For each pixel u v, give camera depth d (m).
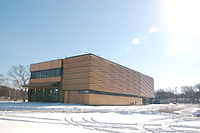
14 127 11.48
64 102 45.44
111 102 49.00
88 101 41.25
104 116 20.66
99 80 45.00
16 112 21.45
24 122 13.98
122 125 14.17
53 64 49.25
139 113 25.67
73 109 28.42
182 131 11.82
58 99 46.09
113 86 50.41
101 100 45.19
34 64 54.81
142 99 68.62
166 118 20.05
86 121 16.20
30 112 22.22
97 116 20.48
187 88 155.00
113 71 51.03
